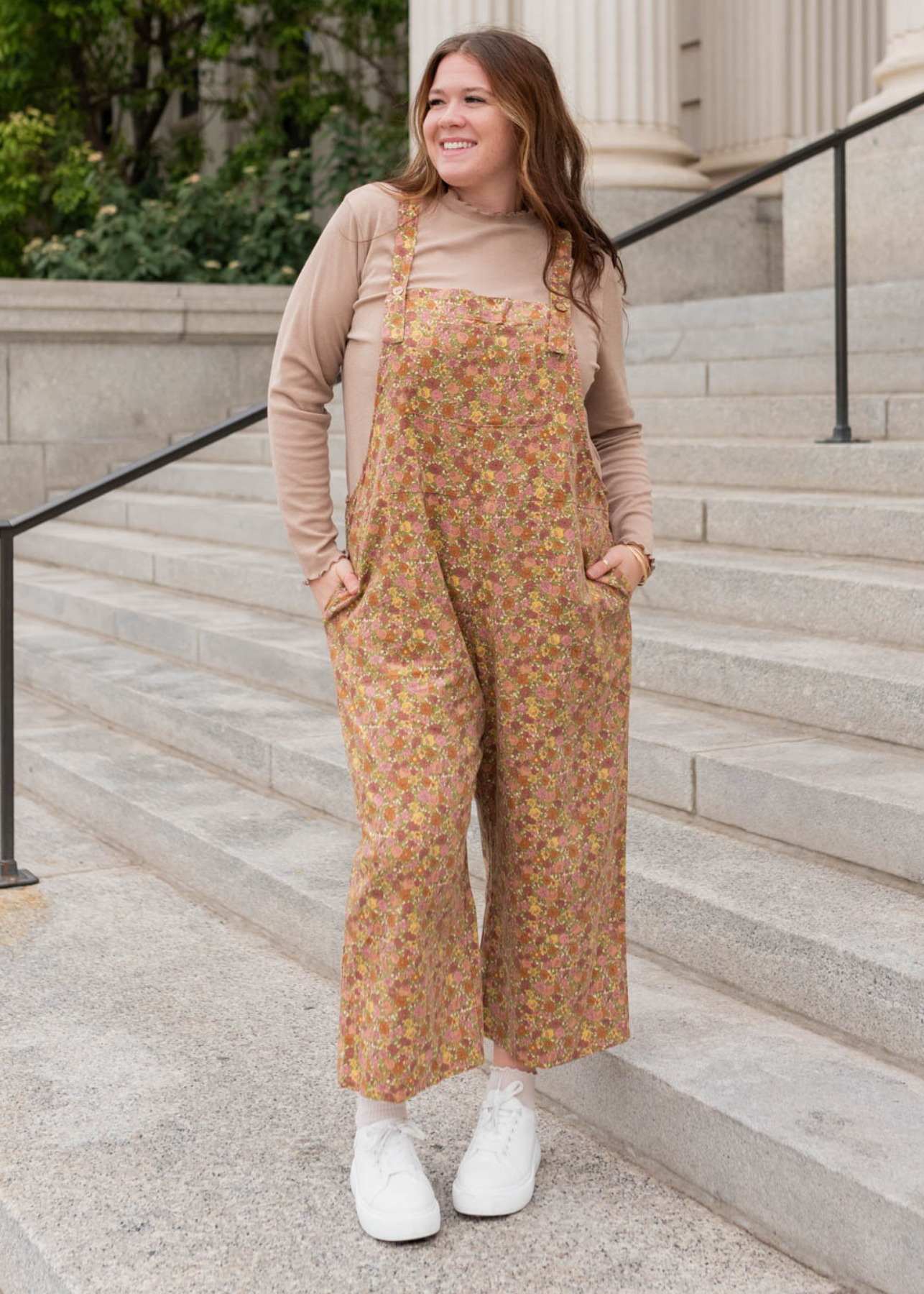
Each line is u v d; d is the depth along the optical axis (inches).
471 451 88.0
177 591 260.5
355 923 90.4
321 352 92.4
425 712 88.7
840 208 203.8
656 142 365.7
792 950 108.4
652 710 154.2
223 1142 107.3
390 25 510.6
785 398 225.6
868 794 118.6
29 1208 97.5
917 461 183.5
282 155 514.0
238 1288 88.4
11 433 344.8
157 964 142.3
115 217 415.5
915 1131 91.8
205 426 364.2
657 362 280.8
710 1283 88.7
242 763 180.9
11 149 464.1
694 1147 97.7
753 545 183.8
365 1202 93.6
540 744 90.8
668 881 119.6
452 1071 93.4
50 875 169.2
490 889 98.8
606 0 359.6
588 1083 107.4
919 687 130.3
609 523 96.3
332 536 93.7
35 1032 126.5
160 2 485.4
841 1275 87.9
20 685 246.2
